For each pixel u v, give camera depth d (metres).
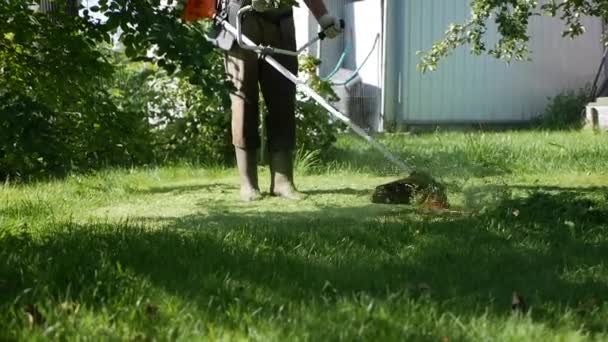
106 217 7.34
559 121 18.95
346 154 12.54
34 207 8.26
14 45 7.02
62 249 5.46
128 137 7.60
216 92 6.10
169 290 4.39
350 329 3.73
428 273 4.93
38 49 7.05
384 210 7.61
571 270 5.04
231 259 5.18
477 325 3.81
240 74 8.45
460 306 4.14
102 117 7.40
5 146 6.33
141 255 5.23
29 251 5.38
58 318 3.87
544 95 19.81
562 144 13.88
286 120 8.66
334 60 18.89
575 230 6.39
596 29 20.23
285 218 7.23
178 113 12.59
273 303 4.19
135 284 4.45
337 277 4.77
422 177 7.98
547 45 19.73
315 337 3.64
